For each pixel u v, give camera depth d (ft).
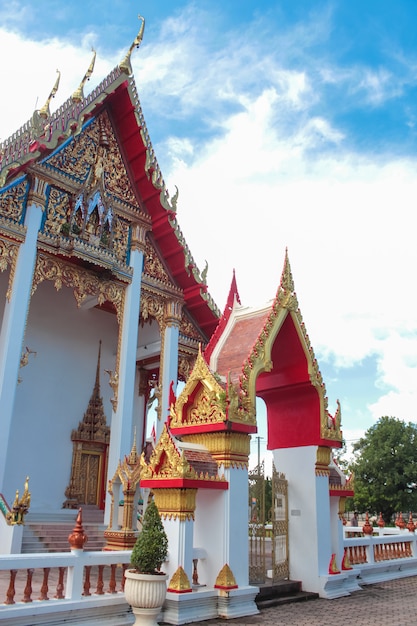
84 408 69.72
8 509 43.21
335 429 39.06
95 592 26.61
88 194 59.11
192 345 71.05
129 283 62.75
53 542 48.75
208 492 30.48
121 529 44.27
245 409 31.32
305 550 36.73
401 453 161.48
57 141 55.36
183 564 26.99
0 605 22.18
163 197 65.67
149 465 29.35
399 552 50.19
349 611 31.19
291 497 38.29
